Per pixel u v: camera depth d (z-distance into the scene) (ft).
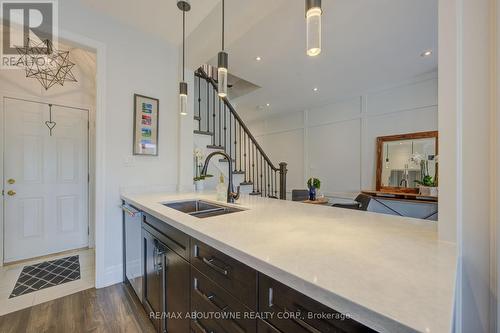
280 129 21.42
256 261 2.43
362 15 7.61
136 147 7.81
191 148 9.14
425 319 1.43
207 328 3.37
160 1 6.56
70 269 8.23
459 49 2.93
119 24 7.48
